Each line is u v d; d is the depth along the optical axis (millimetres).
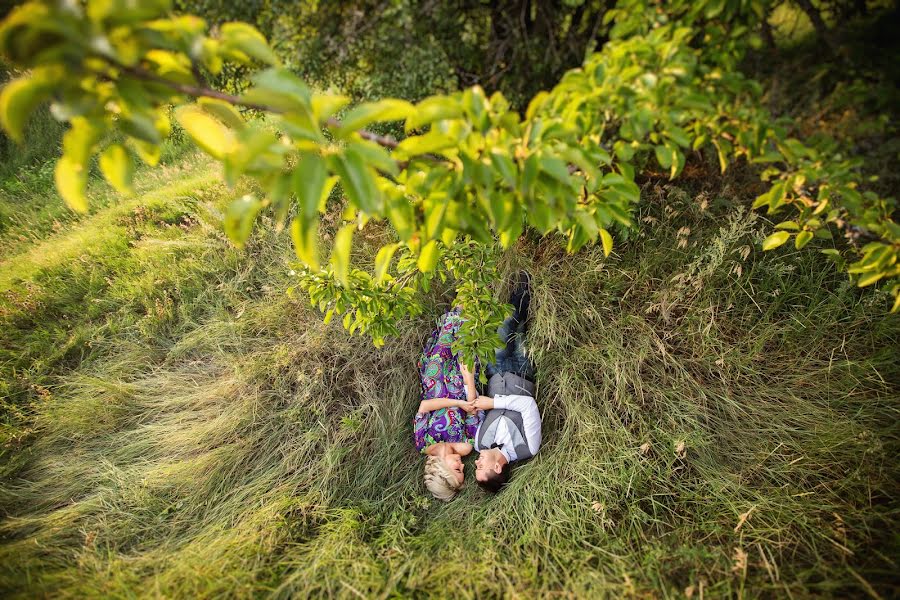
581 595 2051
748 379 2584
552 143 1148
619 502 2389
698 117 1442
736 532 2125
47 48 826
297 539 2455
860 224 1535
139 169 4832
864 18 1640
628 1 1531
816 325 2559
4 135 5301
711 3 1426
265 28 2236
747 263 2734
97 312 3557
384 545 2443
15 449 2910
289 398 3090
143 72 923
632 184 1392
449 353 3143
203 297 3568
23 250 4203
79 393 3203
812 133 1799
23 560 2320
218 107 1022
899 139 1683
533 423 2871
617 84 1271
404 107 973
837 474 2189
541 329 2955
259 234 3697
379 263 1316
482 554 2307
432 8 2068
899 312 2369
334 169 954
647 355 2707
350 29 2145
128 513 2557
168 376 3275
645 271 2834
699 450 2428
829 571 1930
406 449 3061
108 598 2156
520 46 2189
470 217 1217
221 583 2188
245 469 2801
